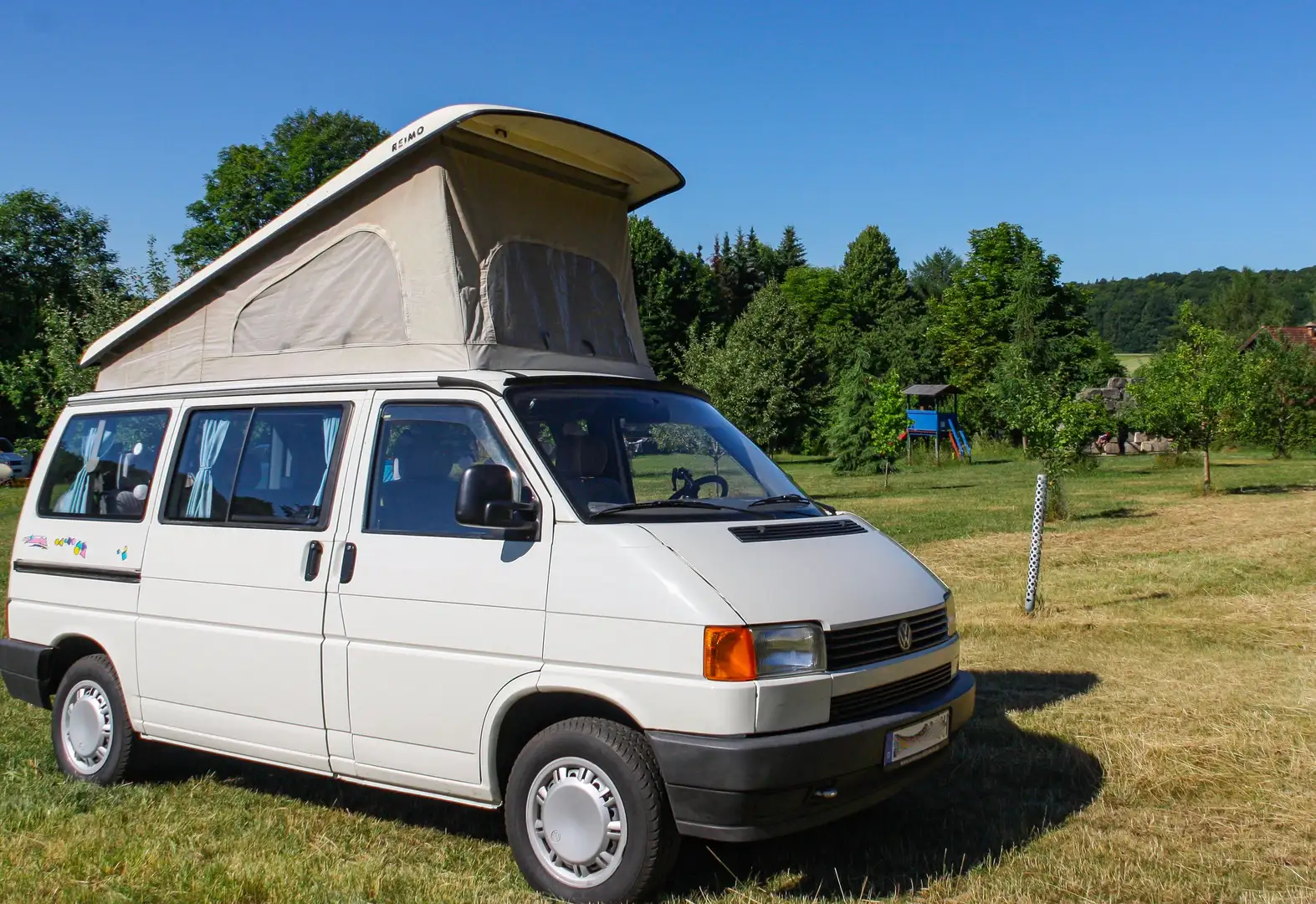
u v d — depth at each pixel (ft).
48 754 21.86
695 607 13.79
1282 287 410.72
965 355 197.36
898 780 15.01
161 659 18.72
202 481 18.93
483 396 16.28
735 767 13.35
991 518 69.51
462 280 17.81
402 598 15.90
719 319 224.12
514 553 15.19
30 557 21.22
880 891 14.82
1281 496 81.30
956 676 16.80
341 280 19.06
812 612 14.33
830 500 90.22
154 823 17.80
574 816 14.47
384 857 16.22
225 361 20.31
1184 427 85.61
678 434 17.66
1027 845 16.31
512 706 15.11
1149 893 14.53
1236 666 26.96
